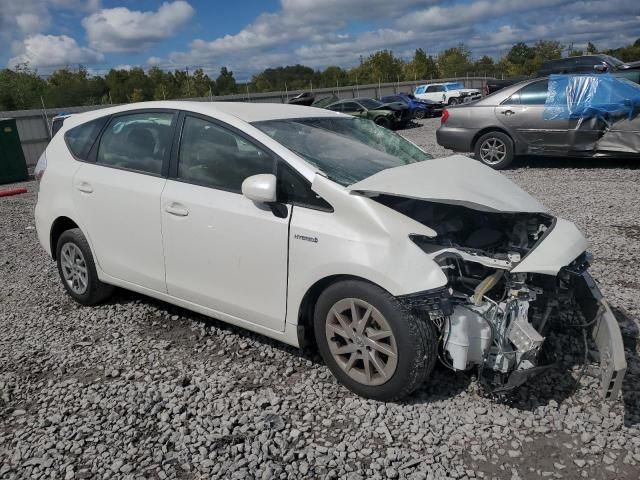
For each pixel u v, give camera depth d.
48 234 4.55
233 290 3.40
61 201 4.37
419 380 2.85
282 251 3.11
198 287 3.59
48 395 3.23
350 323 3.00
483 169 3.56
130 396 3.16
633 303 4.12
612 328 2.73
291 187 3.14
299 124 3.72
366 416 2.89
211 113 3.60
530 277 2.91
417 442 2.68
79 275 4.45
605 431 2.71
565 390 3.06
